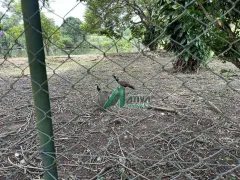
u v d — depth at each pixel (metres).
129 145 1.77
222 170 1.39
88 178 1.40
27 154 1.66
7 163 1.57
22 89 3.59
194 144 1.73
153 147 1.71
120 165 1.50
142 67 4.88
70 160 1.58
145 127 2.10
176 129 2.02
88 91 3.26
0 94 3.26
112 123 2.21
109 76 4.25
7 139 1.94
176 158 1.55
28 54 0.82
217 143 1.72
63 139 1.90
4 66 5.58
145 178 1.34
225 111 2.34
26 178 1.40
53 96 3.10
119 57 5.12
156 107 2.45
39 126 0.90
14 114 2.54
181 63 4.39
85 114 2.42
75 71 4.96
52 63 5.66
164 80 3.84
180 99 2.79
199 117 2.24
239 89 2.98
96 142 1.84
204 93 2.99
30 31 0.80
